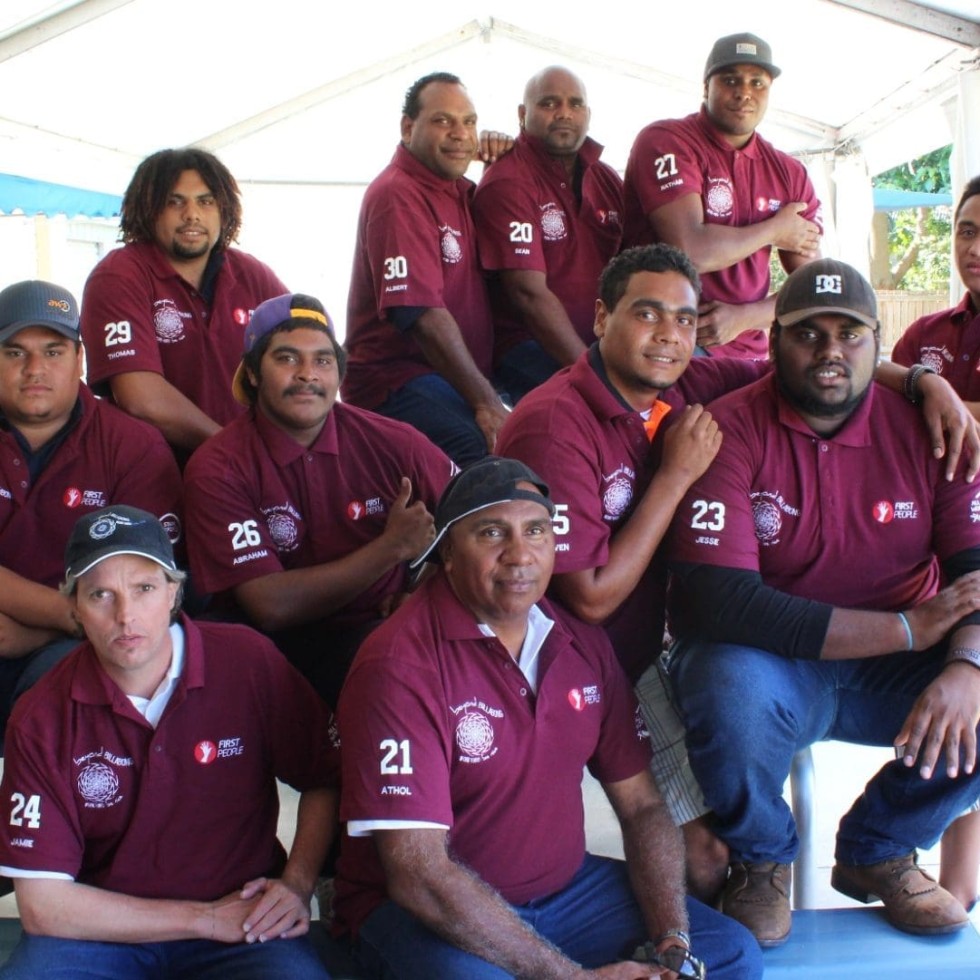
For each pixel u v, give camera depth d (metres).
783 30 6.98
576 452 2.66
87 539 2.24
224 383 3.52
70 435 3.00
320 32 7.80
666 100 8.78
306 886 2.42
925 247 14.96
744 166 3.76
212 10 7.00
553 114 3.78
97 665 2.33
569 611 2.62
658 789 2.60
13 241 10.35
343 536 2.98
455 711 2.32
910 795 2.60
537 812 2.40
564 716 2.42
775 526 2.74
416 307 3.64
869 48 6.79
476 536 2.30
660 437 2.78
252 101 8.62
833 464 2.73
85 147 8.16
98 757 2.31
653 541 2.63
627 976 2.27
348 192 9.76
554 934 2.43
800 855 2.92
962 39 6.20
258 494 2.91
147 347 3.38
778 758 2.58
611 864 2.56
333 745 2.50
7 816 2.29
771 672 2.62
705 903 2.69
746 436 2.74
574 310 3.88
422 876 2.20
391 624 2.38
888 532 2.75
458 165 3.74
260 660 2.46
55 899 2.26
